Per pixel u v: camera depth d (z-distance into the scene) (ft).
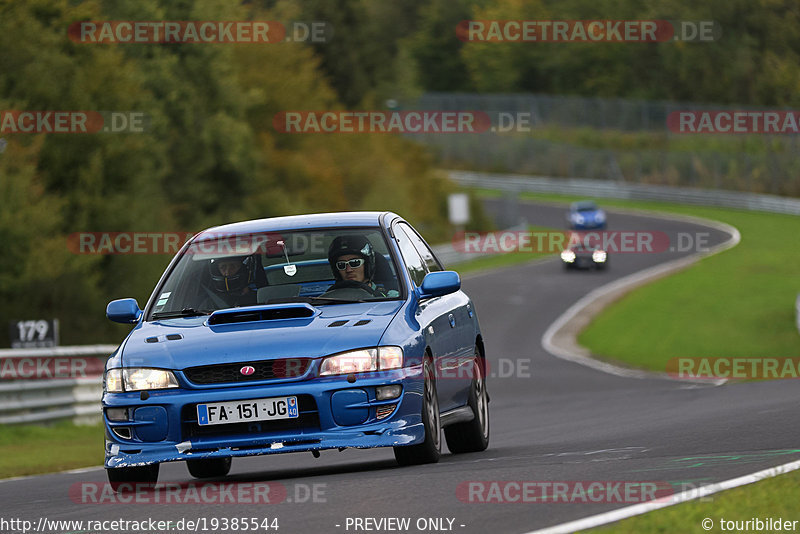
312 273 79.92
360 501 58.65
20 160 333.01
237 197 490.08
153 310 79.41
